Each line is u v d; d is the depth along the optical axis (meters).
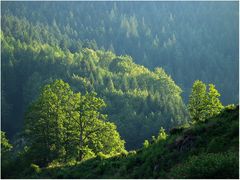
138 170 43.41
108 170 48.75
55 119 71.06
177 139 43.31
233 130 39.00
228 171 33.28
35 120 70.44
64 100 73.00
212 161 34.62
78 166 54.91
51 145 70.38
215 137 40.50
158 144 46.47
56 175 53.88
